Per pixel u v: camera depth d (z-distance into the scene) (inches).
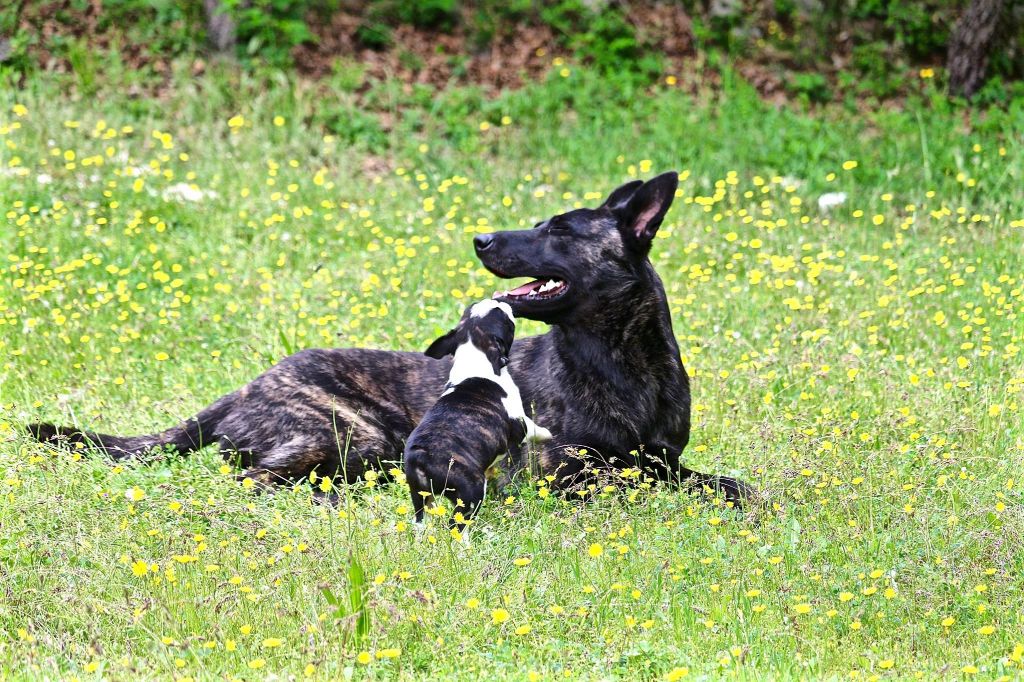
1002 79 937.5
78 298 572.7
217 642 279.6
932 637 291.0
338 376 404.5
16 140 784.3
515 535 336.5
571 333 389.7
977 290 569.0
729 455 417.1
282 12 986.7
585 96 920.9
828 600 305.7
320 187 750.5
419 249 647.1
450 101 914.7
